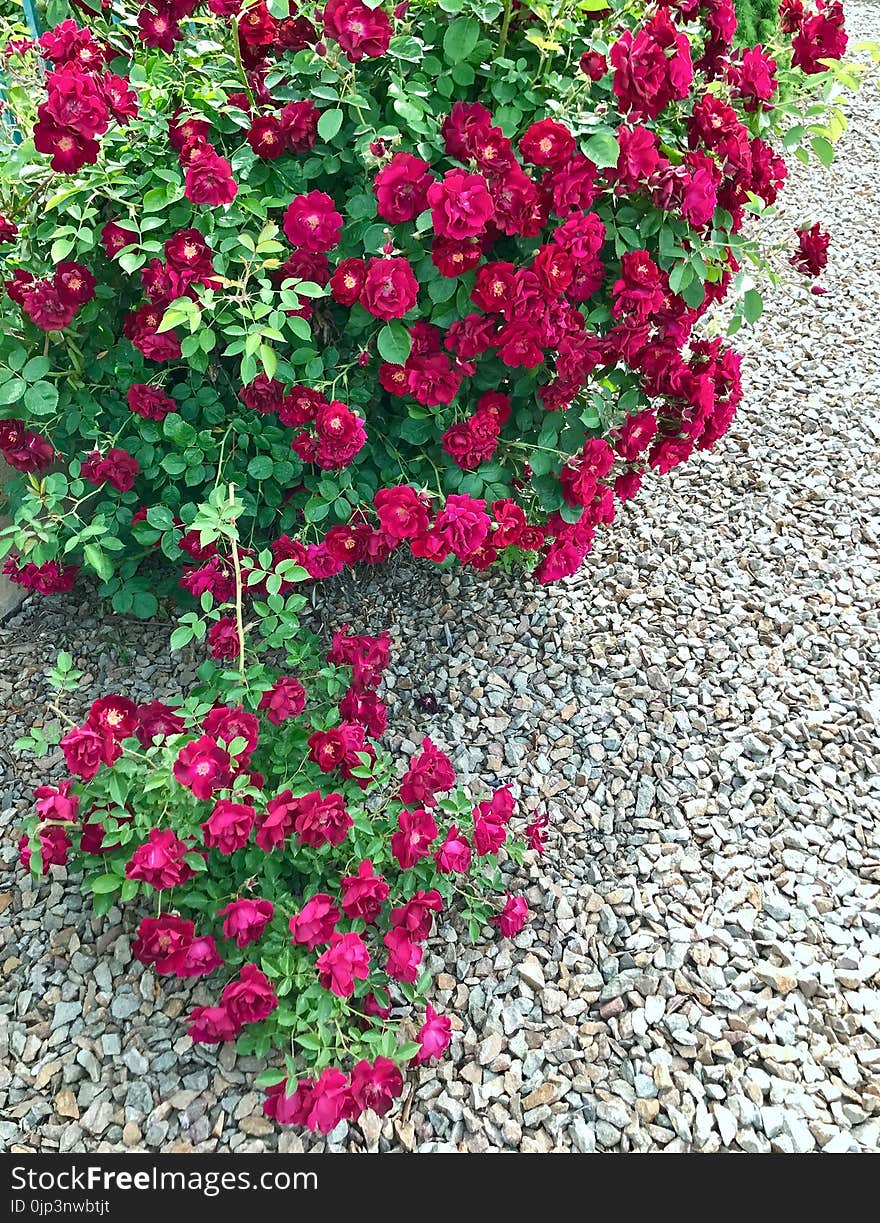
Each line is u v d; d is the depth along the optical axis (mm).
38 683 2307
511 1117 1644
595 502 2102
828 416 3270
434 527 1901
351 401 2107
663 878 2002
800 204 4500
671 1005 1794
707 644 2504
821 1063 1716
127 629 2463
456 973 1847
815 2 2168
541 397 2045
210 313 1870
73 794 1769
